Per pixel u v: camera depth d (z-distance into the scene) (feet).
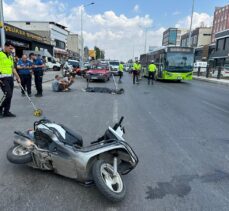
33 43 138.72
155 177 13.20
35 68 38.70
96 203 10.62
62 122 23.39
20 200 10.71
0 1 47.62
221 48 163.12
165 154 16.31
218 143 18.80
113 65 113.09
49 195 11.11
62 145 11.21
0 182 12.13
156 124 23.76
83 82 69.82
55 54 191.52
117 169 11.91
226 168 14.55
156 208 10.46
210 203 10.98
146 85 65.82
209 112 30.58
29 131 13.58
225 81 86.94
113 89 50.39
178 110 31.24
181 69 73.00
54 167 11.84
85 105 32.83
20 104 32.01
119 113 28.17
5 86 23.81
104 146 10.91
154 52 87.45
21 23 187.01
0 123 22.49
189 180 13.00
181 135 20.52
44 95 41.47
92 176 10.50
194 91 54.34
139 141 18.65
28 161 12.48
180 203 10.90
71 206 10.37
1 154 15.40
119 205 10.56
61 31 212.02
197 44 336.90
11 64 24.27
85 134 19.70
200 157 16.05
